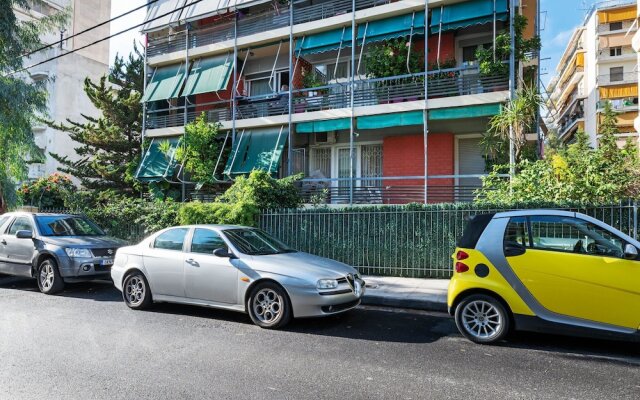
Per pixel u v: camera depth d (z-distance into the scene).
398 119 13.52
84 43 31.06
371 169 15.98
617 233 4.97
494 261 5.37
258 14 16.83
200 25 18.62
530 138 12.89
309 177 16.64
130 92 21.59
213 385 4.00
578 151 9.56
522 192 9.32
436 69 13.82
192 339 5.55
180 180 16.84
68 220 10.25
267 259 6.48
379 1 14.48
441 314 7.14
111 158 20.00
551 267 5.09
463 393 3.83
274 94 15.84
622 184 8.64
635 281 4.73
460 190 14.22
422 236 10.04
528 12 16.55
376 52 14.70
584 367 4.52
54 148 25.09
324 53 16.78
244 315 6.94
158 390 3.87
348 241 10.81
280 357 4.84
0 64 13.67
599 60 42.00
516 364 4.62
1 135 13.47
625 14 41.22
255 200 11.91
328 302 5.99
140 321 6.50
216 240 6.96
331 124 14.52
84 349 5.07
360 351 5.09
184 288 6.88
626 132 39.31
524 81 13.62
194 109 18.84
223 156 16.45
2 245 9.71
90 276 8.93
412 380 4.14
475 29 14.25
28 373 4.27
